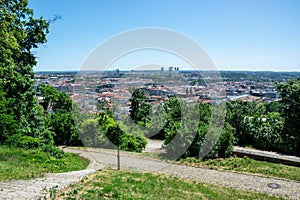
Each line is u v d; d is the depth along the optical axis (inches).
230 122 693.3
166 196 283.7
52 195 232.5
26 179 295.6
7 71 522.3
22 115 607.5
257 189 385.4
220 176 443.2
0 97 548.7
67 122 756.6
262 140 674.2
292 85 650.8
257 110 753.6
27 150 512.7
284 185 403.5
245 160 536.4
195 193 322.0
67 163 470.6
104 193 260.8
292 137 629.6
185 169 475.8
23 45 619.8
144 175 404.2
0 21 456.4
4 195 217.6
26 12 591.5
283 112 661.3
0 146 504.7
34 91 639.8
